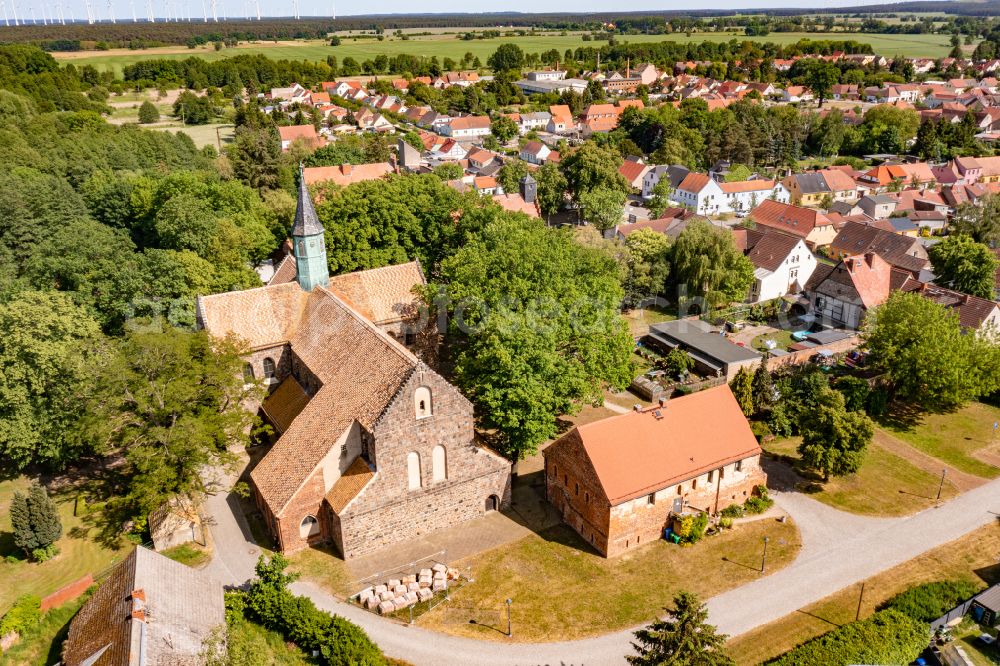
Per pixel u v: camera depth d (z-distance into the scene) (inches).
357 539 2133.4
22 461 2465.6
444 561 2149.4
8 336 2343.8
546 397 2288.4
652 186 7111.2
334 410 2271.2
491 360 2354.8
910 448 2832.2
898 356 3006.9
